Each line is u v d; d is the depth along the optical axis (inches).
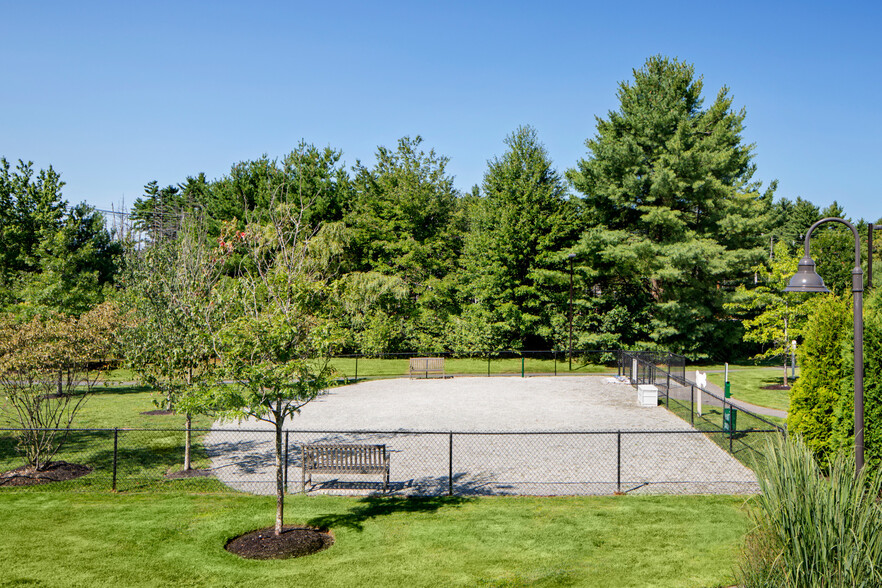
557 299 1560.0
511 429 724.7
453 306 1777.8
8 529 399.5
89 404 912.9
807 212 2432.3
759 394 999.6
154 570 339.6
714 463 565.9
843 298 515.2
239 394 371.9
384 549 369.4
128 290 952.9
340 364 1425.9
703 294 1478.8
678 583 324.8
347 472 479.2
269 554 361.1
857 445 370.6
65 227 1208.8
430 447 632.4
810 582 262.5
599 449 620.4
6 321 579.8
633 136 1480.1
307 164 1878.7
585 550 367.2
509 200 1612.9
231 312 520.7
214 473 538.3
